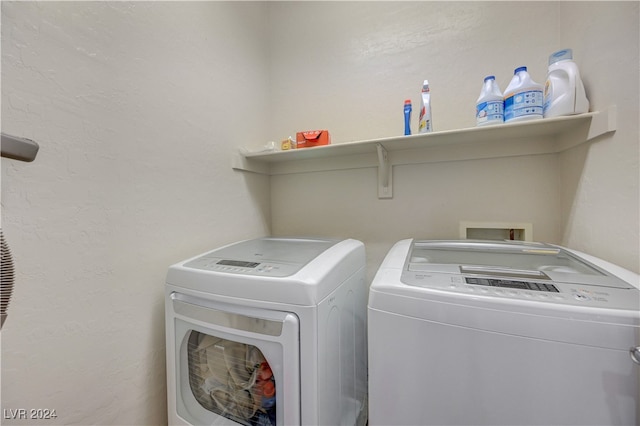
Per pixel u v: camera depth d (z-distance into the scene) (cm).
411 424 68
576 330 56
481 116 114
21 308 72
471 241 117
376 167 160
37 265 75
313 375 76
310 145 148
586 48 100
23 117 72
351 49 166
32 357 74
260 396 86
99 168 89
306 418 76
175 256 116
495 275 77
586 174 102
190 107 124
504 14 133
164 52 112
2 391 70
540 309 58
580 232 106
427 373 67
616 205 84
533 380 58
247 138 164
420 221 152
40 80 75
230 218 150
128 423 97
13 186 70
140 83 102
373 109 161
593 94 96
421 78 149
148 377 104
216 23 141
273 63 187
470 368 63
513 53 131
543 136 125
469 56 139
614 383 54
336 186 171
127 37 98
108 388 92
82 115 85
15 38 71
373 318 72
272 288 79
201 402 98
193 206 125
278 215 187
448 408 65
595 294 61
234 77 153
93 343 88
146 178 104
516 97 107
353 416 106
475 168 140
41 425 76
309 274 81
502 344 60
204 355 97
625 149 80
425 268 84
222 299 86
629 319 53
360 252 118
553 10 124
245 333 82
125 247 97
